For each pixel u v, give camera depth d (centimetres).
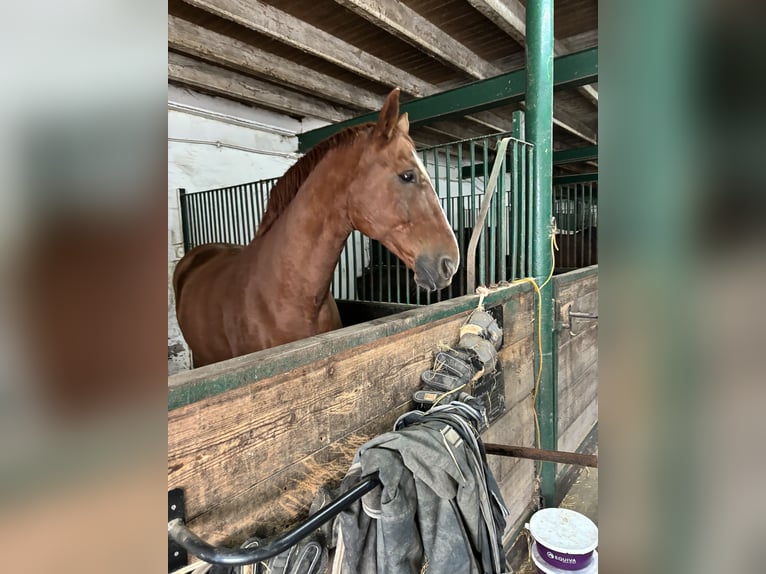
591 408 248
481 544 68
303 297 129
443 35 264
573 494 208
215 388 56
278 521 66
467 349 109
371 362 84
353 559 61
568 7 244
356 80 340
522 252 166
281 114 386
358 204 118
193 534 49
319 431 73
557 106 379
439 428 71
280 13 236
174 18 236
